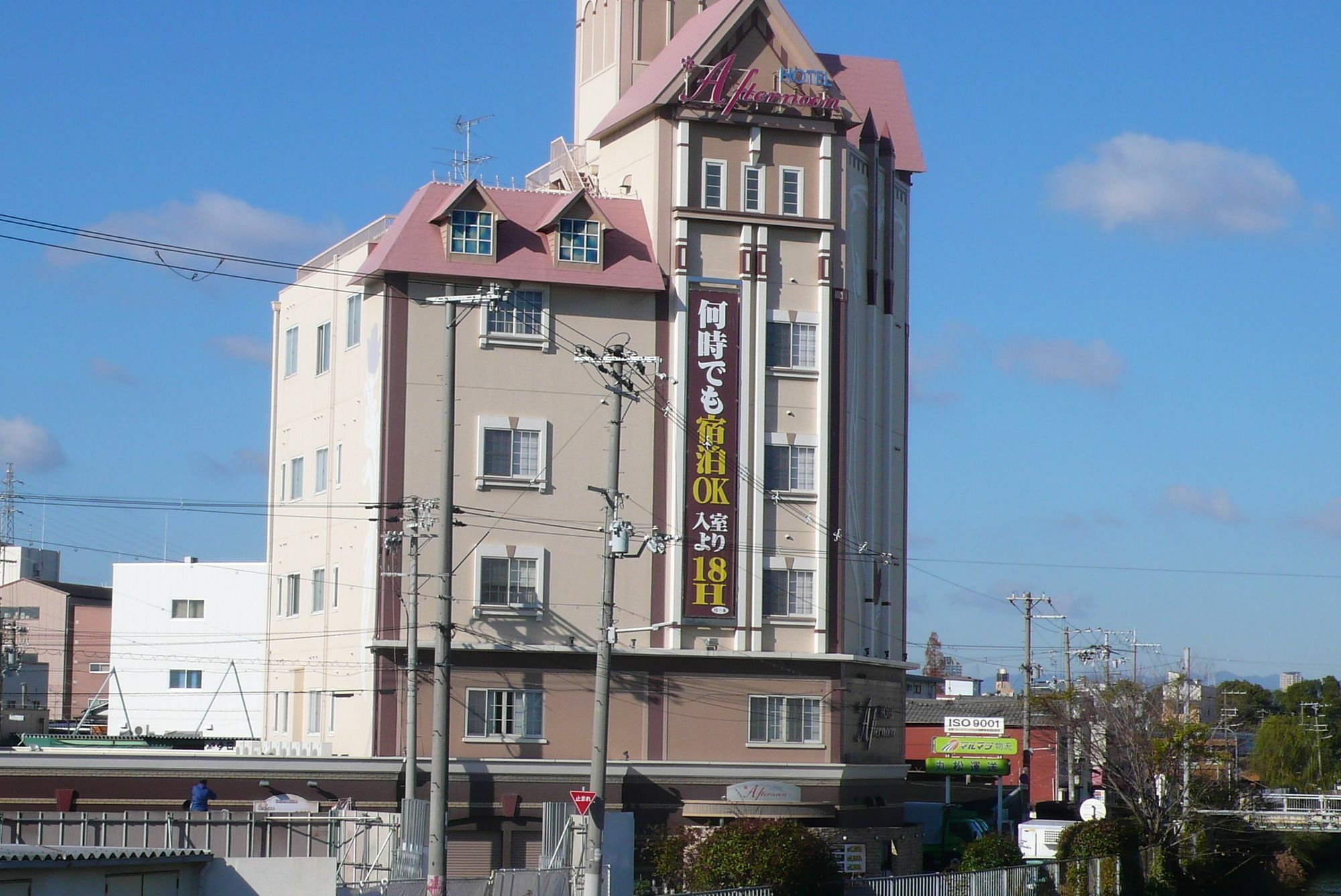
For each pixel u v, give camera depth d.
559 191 76.31
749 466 74.00
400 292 72.12
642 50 82.81
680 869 64.06
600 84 84.19
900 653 81.56
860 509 77.50
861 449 77.88
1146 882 85.50
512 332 72.94
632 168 76.81
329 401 77.75
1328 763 164.75
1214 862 97.12
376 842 58.91
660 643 72.75
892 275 81.56
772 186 75.62
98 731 113.00
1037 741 124.50
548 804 55.25
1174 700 106.50
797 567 74.50
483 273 72.25
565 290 73.44
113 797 65.62
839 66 85.12
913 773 120.62
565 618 72.06
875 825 76.50
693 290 74.25
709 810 71.44
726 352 74.25
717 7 78.69
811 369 75.38
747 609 73.50
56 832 57.38
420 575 64.50
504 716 70.88
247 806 67.06
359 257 75.50
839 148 77.06
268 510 83.38
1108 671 105.06
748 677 73.25
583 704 71.69
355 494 74.12
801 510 74.81
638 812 71.38
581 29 87.31
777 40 76.75
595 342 73.50
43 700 129.62
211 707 111.12
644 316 74.00
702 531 73.25
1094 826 83.19
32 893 37.12
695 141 74.94
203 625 112.38
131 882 40.09
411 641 63.78
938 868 84.56
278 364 83.56
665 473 73.56
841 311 76.38
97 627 132.00
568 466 72.88
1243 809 96.25
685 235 74.31
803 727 73.81
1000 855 73.81
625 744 71.62
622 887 54.31
